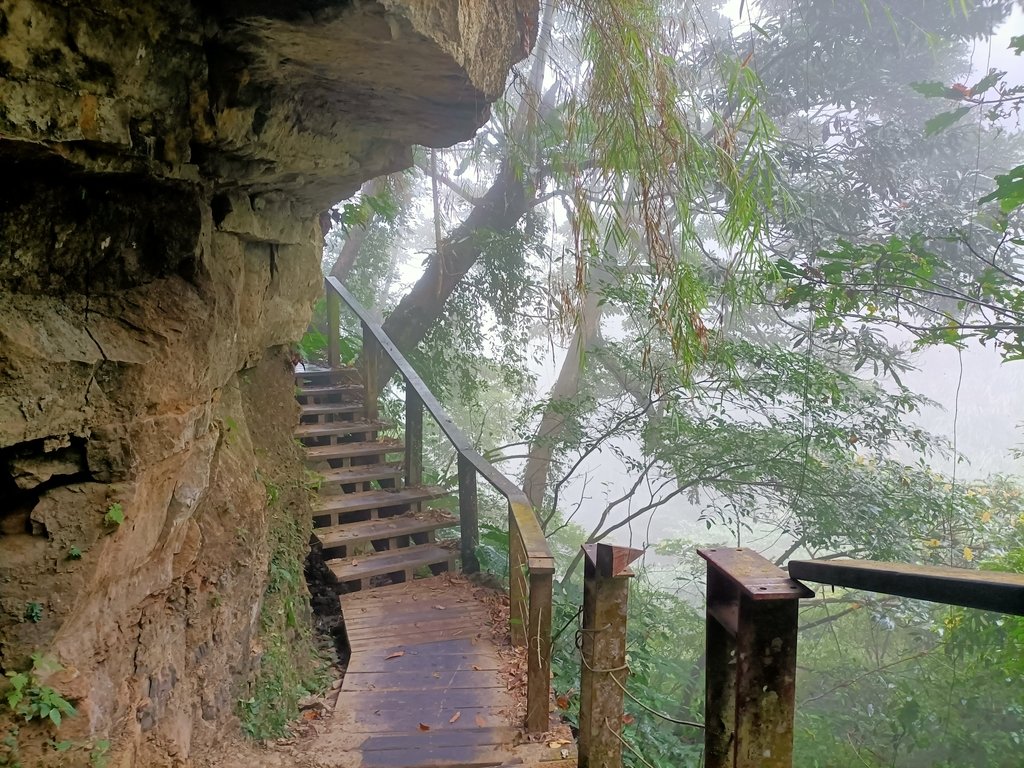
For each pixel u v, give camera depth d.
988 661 5.71
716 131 3.45
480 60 2.35
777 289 5.25
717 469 7.57
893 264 3.68
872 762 6.27
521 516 3.52
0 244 1.69
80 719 1.84
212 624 2.75
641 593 8.85
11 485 1.79
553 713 3.31
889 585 1.07
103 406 1.84
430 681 3.54
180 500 2.31
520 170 4.27
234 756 2.77
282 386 4.23
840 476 6.99
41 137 1.58
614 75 2.79
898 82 8.45
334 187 3.33
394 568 4.76
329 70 2.16
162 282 2.08
